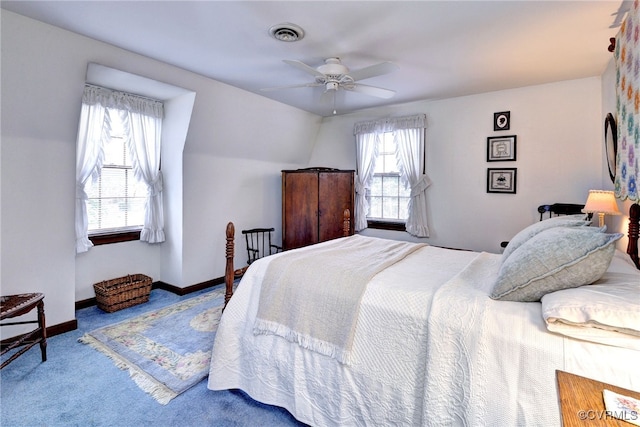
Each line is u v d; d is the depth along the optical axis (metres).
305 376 1.76
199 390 2.08
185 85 3.32
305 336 1.75
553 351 1.18
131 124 3.62
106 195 3.60
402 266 2.09
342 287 1.75
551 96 3.54
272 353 1.88
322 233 4.48
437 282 1.73
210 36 2.46
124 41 2.56
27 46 2.32
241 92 3.87
